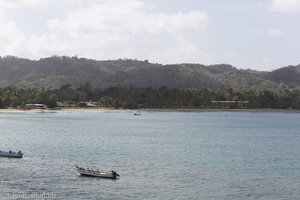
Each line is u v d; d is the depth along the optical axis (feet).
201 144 617.62
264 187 328.49
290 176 369.50
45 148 525.75
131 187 318.45
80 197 289.33
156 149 542.57
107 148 539.29
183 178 352.28
